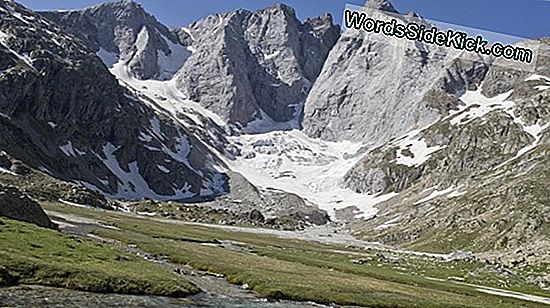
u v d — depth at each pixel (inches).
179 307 2113.7
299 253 6161.4
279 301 2578.7
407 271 5428.2
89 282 2237.9
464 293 3774.6
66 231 4370.1
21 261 2234.3
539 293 4424.2
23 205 3789.4
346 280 3508.9
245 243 6609.3
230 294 2578.7
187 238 5826.8
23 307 1774.1
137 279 2407.7
